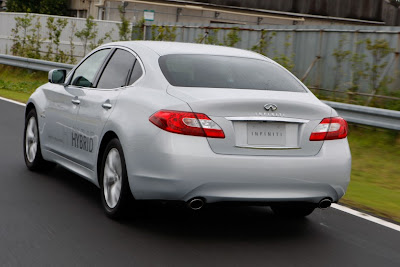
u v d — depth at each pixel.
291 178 5.57
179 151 5.37
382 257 5.60
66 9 42.81
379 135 12.97
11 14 30.97
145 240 5.62
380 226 6.67
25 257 5.03
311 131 5.75
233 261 5.18
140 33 26.00
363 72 15.98
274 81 6.31
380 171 10.80
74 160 7.15
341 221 6.77
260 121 5.59
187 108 5.48
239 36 20.77
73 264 4.91
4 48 31.34
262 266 5.10
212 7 42.66
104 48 7.29
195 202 5.48
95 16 40.25
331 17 48.03
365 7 49.56
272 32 19.42
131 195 5.92
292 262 5.25
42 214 6.33
